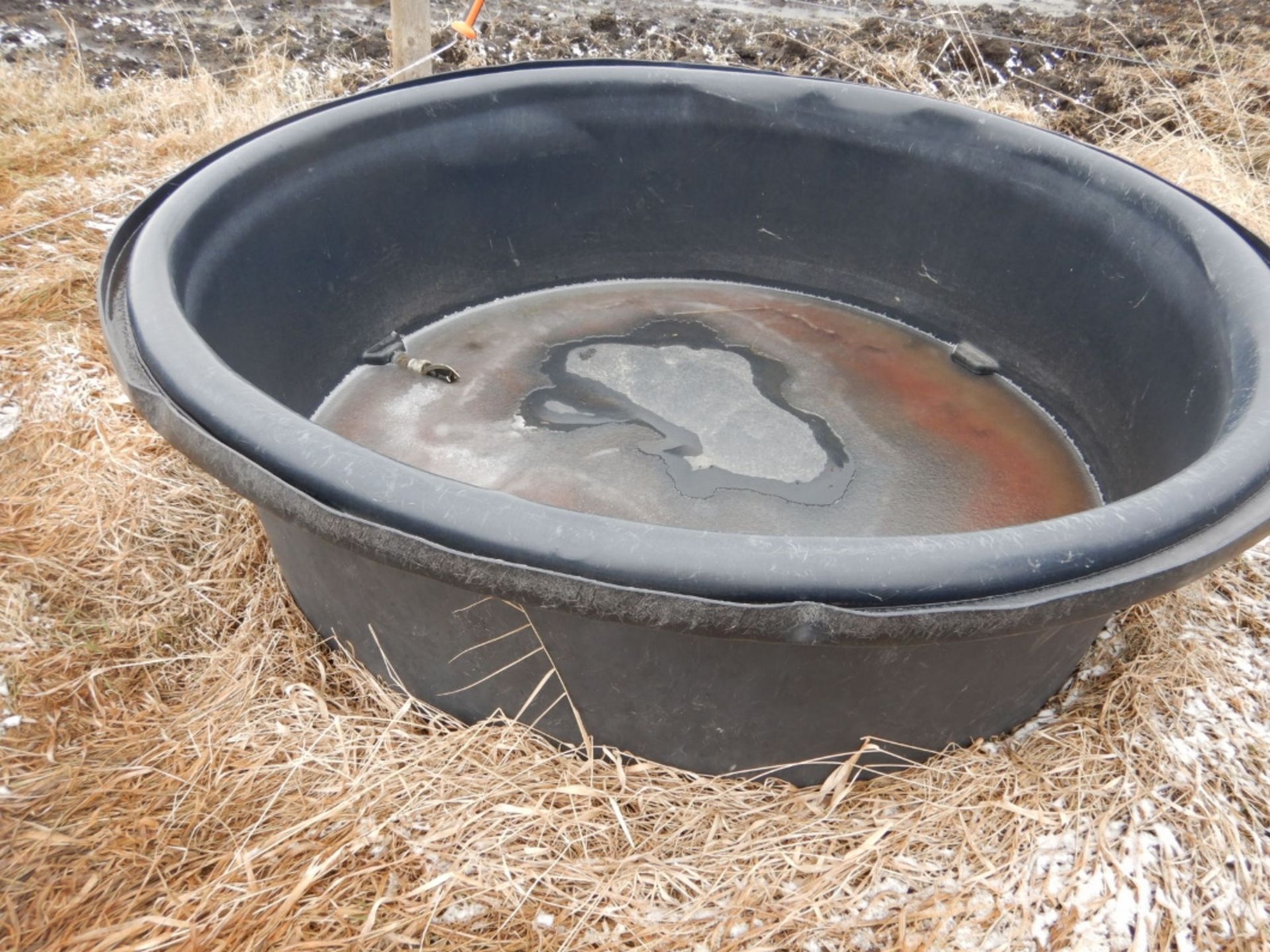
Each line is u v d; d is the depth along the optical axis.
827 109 2.17
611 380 2.10
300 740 1.32
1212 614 1.62
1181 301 1.66
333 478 0.98
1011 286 2.09
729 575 0.90
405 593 1.19
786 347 2.24
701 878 1.19
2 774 1.26
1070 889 1.20
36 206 2.53
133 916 1.12
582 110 2.17
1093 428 1.93
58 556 1.59
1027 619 0.93
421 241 2.09
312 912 1.13
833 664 1.11
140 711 1.37
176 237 1.44
